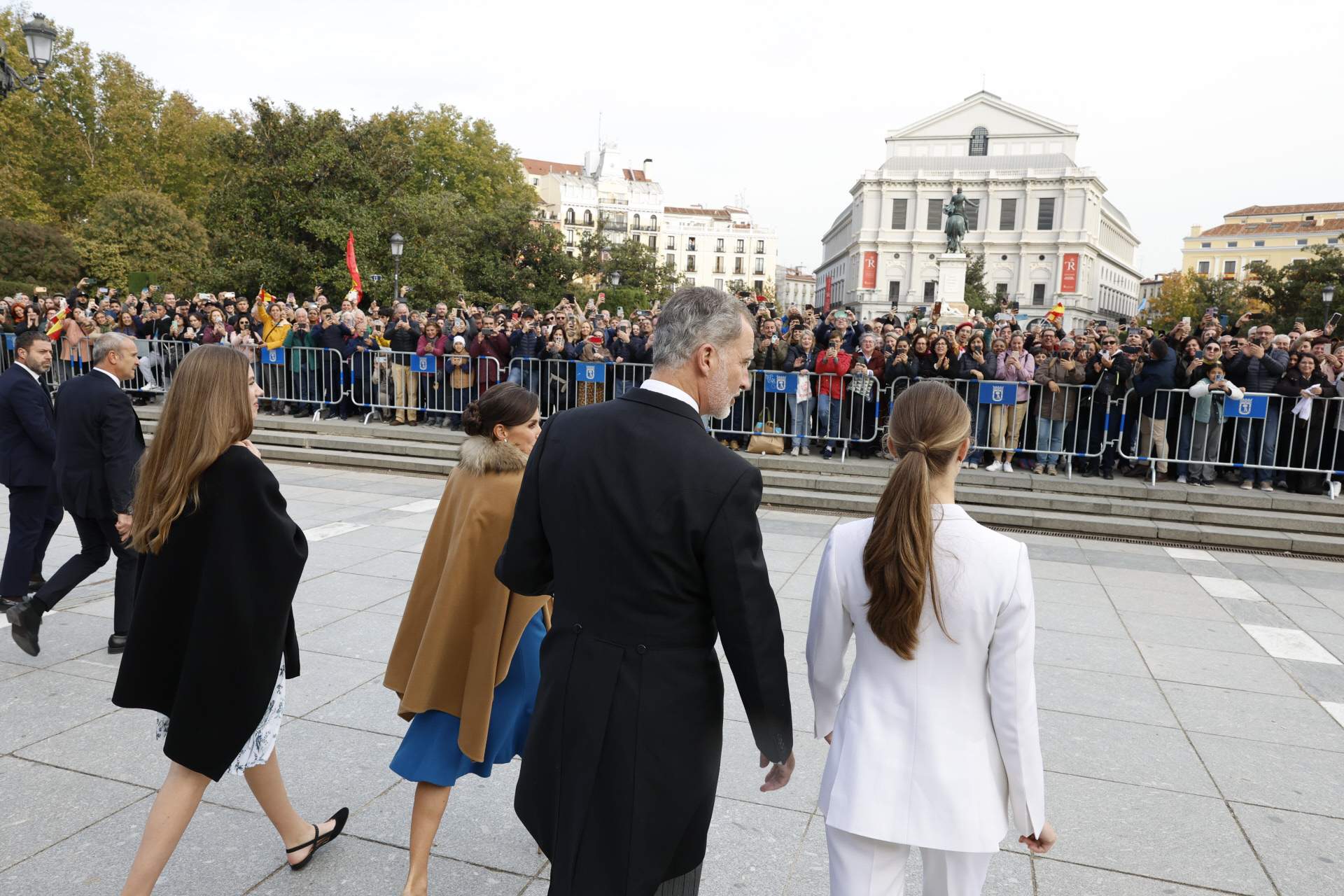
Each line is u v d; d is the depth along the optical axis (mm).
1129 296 107562
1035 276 79625
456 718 2434
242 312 13859
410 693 2426
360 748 3426
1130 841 2979
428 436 11016
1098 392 9141
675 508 1644
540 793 1736
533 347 11133
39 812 2875
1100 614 5742
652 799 1646
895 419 1809
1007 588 1666
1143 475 9359
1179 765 3576
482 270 41062
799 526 8203
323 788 3105
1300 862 2867
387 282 27844
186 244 37812
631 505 1666
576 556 1730
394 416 11812
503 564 1902
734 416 10336
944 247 80938
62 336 12984
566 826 1670
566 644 1734
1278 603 6125
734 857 2789
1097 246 79812
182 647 2293
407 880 2398
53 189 40969
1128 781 3422
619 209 99938
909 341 10742
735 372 1792
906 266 82562
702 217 108750
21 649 4176
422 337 11438
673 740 1657
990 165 82062
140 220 37500
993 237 80250
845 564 1806
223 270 26688
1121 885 2715
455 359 11023
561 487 1761
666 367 1779
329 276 27000
